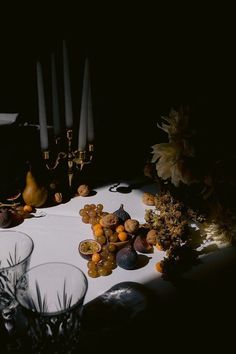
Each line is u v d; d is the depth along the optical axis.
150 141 1.26
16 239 0.62
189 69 1.58
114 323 0.62
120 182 1.07
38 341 0.50
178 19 1.59
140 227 0.83
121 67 1.61
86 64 0.85
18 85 1.59
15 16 1.68
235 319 0.64
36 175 0.91
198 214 0.86
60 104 1.46
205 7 1.57
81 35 1.62
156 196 0.95
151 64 1.61
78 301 0.48
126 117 1.39
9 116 1.26
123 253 0.74
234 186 0.78
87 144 1.19
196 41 1.60
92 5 1.60
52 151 1.13
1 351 0.57
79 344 0.58
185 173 0.76
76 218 0.91
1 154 1.09
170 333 0.61
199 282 0.72
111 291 0.69
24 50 1.65
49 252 0.79
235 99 0.81
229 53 1.59
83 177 1.06
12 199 0.91
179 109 0.79
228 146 0.76
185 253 0.76
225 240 0.83
